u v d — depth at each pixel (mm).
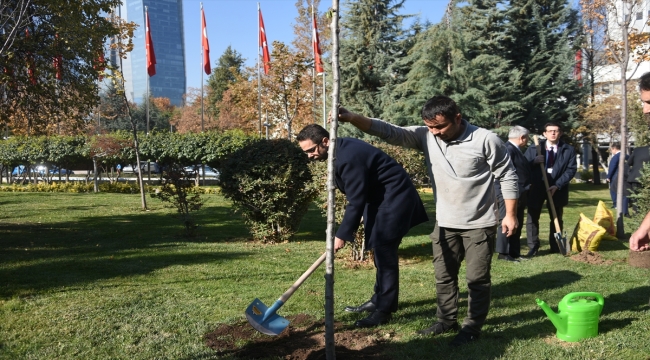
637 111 14430
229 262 6559
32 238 8828
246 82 28562
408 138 3756
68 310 4430
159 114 47594
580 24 22812
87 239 8727
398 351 3533
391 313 4258
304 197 8109
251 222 8328
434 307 4574
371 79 21719
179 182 9141
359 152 3934
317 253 7273
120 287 5230
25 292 4996
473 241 3588
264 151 8039
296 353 3518
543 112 22531
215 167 22875
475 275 3600
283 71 21844
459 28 19109
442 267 3834
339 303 4676
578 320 3668
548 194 6938
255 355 3494
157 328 4008
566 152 7156
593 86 23969
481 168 3559
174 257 6922
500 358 3371
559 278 5574
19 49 9766
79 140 23062
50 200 17125
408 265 6473
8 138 24828
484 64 19328
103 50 11914
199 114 42250
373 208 4164
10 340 3750
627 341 3633
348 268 6148
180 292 5047
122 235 9258
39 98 10820
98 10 10844
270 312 3680
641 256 6105
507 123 20250
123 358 3445
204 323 4137
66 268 6188
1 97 10438
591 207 14031
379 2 22375
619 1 10695
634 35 9484
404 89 19391
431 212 12742
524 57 23094
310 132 3967
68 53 10320
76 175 43344
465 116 18938
